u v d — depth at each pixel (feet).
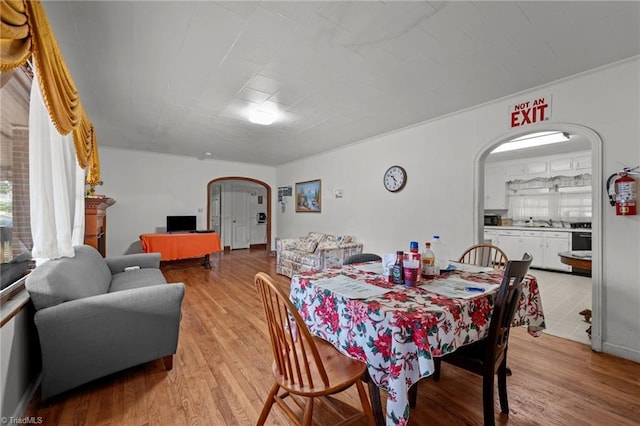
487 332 4.73
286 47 6.81
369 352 4.09
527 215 20.47
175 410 5.29
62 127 5.64
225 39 6.50
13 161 5.99
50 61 4.62
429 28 6.12
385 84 8.73
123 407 5.34
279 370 4.33
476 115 10.52
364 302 4.34
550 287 13.97
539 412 5.25
